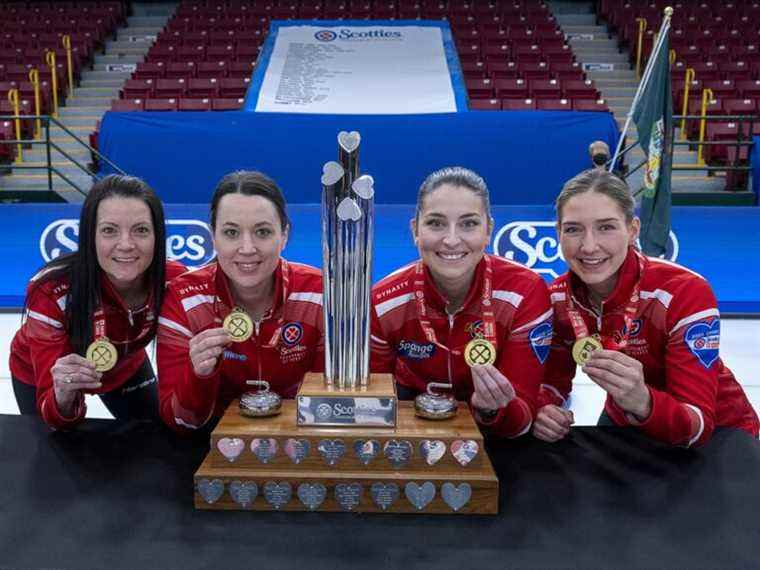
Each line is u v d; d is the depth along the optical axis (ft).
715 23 35.04
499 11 38.17
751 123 19.77
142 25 39.73
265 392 4.40
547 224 15.64
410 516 3.85
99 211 5.11
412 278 5.47
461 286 5.26
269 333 5.32
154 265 5.52
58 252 15.94
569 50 32.40
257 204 4.60
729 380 6.01
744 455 4.57
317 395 3.99
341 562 3.38
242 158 19.27
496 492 3.83
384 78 28.35
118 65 33.35
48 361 5.25
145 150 19.22
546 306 5.28
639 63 30.99
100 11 38.14
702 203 20.13
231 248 4.62
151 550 3.47
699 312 5.09
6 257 15.88
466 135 19.16
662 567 3.33
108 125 19.20
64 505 3.88
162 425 5.03
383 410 4.01
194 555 3.43
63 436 4.81
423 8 38.65
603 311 5.41
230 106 25.50
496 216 15.67
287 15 37.86
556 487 4.15
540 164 19.22
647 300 5.32
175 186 19.43
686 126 25.11
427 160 19.27
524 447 4.74
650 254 14.47
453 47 31.94
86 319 5.30
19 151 23.62
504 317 5.26
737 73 28.78
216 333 4.40
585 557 3.43
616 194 4.93
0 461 4.41
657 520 3.77
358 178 4.00
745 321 15.29
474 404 4.63
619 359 4.40
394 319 5.51
